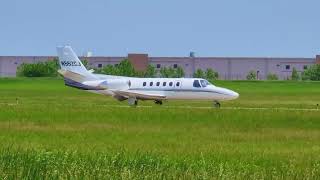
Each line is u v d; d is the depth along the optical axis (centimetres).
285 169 4566
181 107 14638
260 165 4956
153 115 11506
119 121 10319
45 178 4022
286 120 10650
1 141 6712
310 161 5241
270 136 8162
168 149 6225
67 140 7150
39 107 13788
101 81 17300
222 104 17500
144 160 4712
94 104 16275
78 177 4056
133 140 7362
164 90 16488
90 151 5594
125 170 4178
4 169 4216
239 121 10481
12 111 12262
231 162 5122
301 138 7950
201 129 9112
